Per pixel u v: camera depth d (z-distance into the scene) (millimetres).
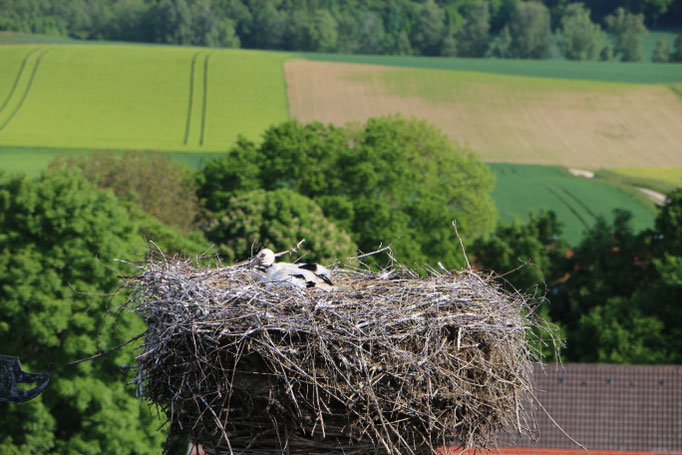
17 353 18594
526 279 31016
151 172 40156
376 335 5074
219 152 56906
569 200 53500
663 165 60031
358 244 36312
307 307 5184
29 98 64875
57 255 19359
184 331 5020
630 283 37875
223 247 29172
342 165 41750
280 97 66938
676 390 20688
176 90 67438
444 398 5160
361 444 5141
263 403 5004
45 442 18047
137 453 18453
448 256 36250
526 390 5922
